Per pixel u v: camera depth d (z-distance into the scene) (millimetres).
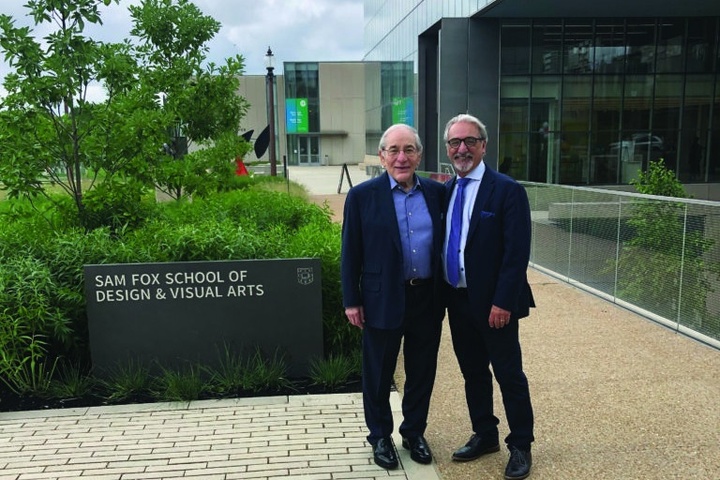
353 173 39656
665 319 6133
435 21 22625
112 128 6793
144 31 10820
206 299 4660
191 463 3510
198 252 5137
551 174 20016
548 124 19828
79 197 6797
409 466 3473
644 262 6473
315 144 56406
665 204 6117
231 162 11297
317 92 55406
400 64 29375
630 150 20078
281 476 3365
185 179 9938
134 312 4633
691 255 5715
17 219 6684
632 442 3705
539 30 19422
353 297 3412
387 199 3316
